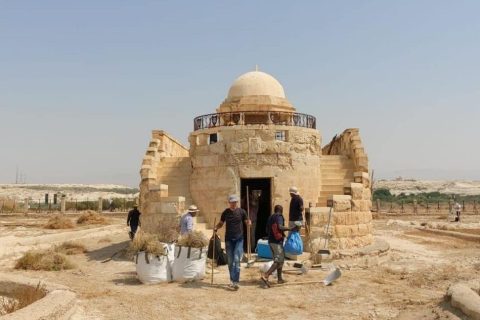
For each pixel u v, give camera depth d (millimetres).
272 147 16828
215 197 17109
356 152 19062
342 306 9242
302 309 9031
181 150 24312
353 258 14523
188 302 9547
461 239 23625
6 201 54594
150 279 11453
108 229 29219
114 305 9258
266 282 11055
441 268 13836
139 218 19281
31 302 8898
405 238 24234
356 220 15898
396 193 135000
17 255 17547
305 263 13312
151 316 8484
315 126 18812
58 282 11797
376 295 10148
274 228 11289
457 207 39500
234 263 10867
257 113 18016
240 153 16797
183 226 13484
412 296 9992
